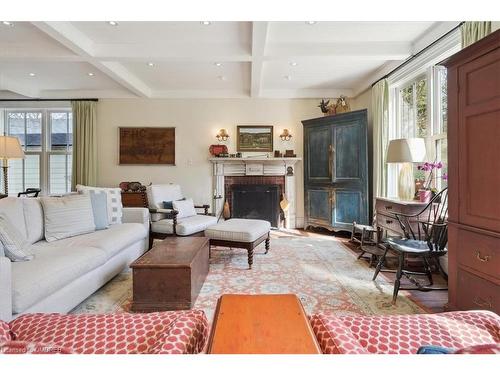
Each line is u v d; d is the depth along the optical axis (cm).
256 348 61
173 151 541
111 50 352
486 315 86
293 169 545
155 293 205
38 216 250
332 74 455
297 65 417
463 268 177
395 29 319
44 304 165
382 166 415
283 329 69
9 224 190
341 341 64
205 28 317
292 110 544
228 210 538
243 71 444
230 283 257
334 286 251
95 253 217
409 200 311
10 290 140
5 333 73
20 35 329
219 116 544
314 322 75
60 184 571
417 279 267
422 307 211
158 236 348
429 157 331
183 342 66
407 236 266
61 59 358
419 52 334
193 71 443
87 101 533
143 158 541
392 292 238
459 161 178
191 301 207
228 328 70
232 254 354
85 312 204
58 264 179
